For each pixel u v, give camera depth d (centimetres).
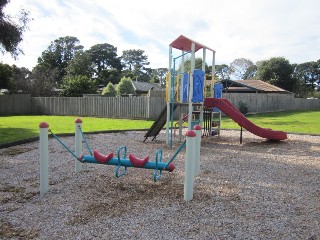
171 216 386
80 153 591
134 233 340
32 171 618
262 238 328
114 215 389
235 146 965
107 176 575
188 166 437
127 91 4134
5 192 487
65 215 390
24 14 1541
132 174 591
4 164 678
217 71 8225
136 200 444
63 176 577
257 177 582
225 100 1095
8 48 1521
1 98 2594
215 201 441
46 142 479
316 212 402
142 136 1167
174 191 486
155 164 485
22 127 1425
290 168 660
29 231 347
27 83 3753
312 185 531
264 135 1015
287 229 350
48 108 2658
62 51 7300
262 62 5803
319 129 1466
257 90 3500
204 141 1070
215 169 645
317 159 757
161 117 991
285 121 1970
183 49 1035
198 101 961
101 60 8081
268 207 419
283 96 3384
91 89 3497
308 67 8238
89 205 424
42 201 443
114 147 914
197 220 374
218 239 326
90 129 1373
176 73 988
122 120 1998
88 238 329
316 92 6212
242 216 387
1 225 363
